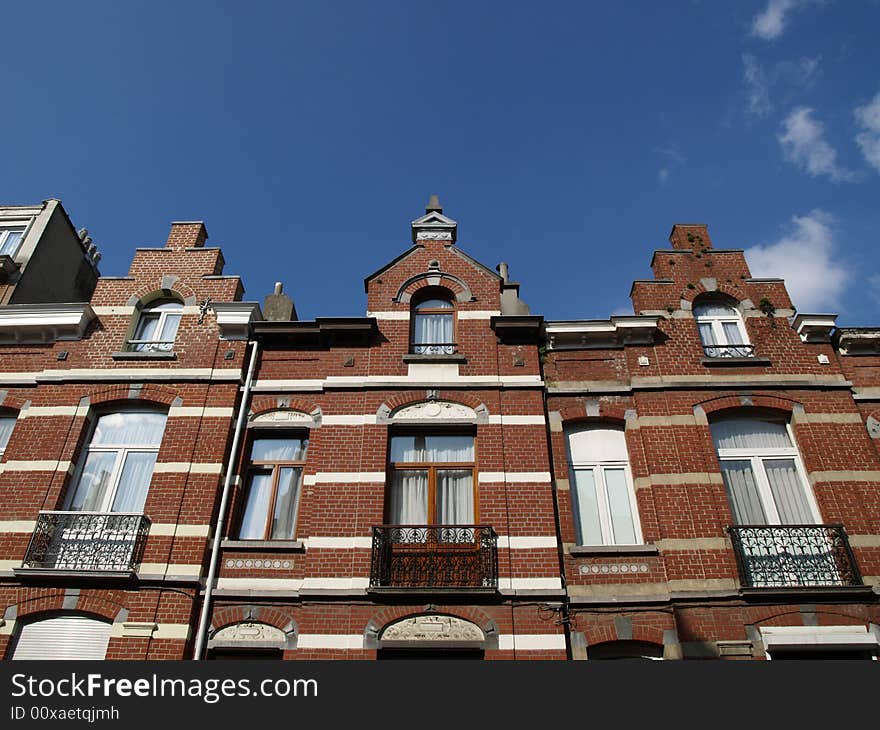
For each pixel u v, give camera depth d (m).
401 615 9.22
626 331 11.84
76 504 10.60
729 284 12.66
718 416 11.18
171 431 10.95
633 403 11.23
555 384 11.51
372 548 9.64
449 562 9.53
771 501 10.41
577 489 10.70
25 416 11.30
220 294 12.79
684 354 11.76
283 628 9.25
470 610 9.23
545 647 8.95
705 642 9.01
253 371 11.72
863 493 10.15
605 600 9.32
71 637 9.30
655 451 10.62
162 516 10.05
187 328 12.32
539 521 9.92
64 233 15.94
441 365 11.69
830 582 9.41
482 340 12.02
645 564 9.69
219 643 9.17
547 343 11.98
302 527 10.18
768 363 11.59
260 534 10.36
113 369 11.80
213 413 11.16
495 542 9.72
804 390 11.24
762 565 9.59
